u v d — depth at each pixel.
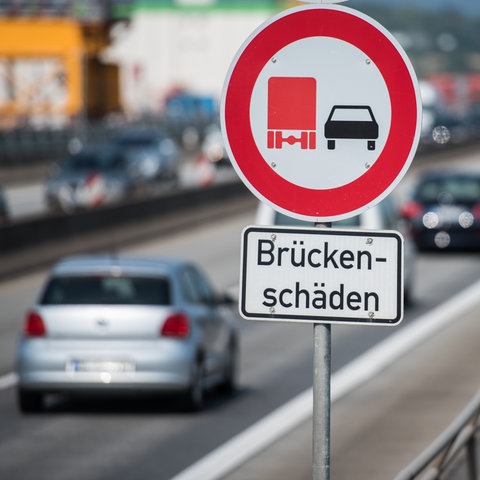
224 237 115.50
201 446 39.84
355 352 59.28
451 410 44.44
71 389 45.19
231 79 15.90
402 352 58.91
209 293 50.22
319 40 15.80
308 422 43.81
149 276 46.16
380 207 71.38
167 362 45.09
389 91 15.73
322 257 15.82
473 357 56.78
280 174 15.88
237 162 15.91
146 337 45.28
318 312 15.82
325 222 16.02
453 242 100.56
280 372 55.34
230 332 50.94
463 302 76.81
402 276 15.73
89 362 45.16
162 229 114.69
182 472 35.94
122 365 45.16
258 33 15.85
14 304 77.25
